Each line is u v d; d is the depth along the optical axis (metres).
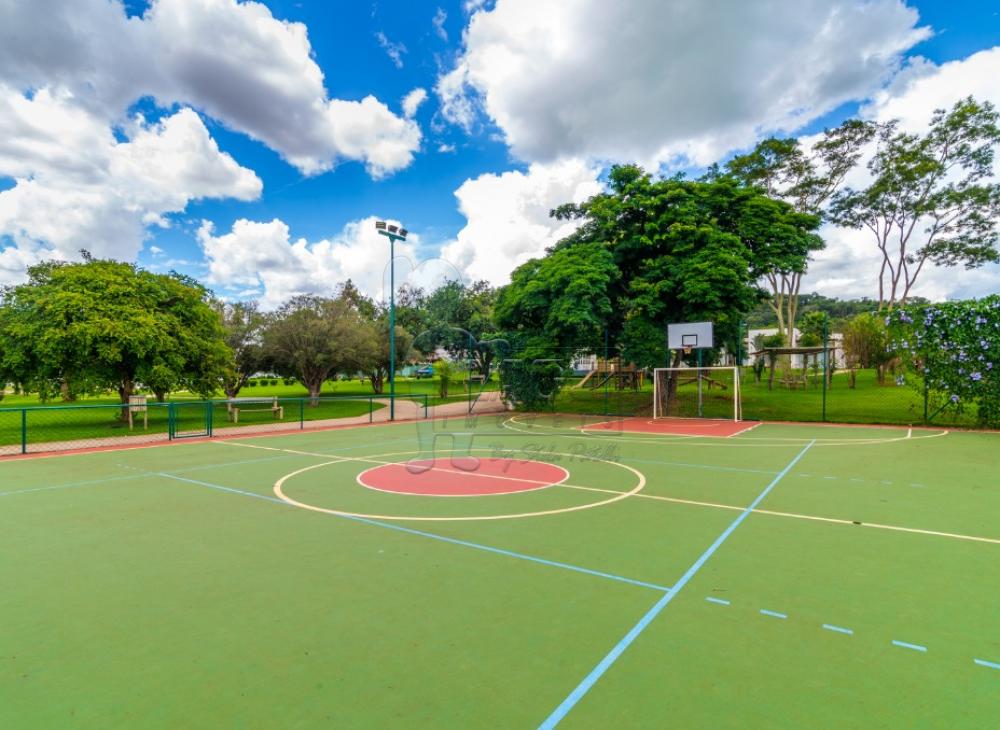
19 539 5.42
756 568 4.43
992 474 8.49
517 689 2.73
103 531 5.68
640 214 18.70
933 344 15.20
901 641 3.21
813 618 3.52
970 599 3.82
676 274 17.17
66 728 2.46
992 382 14.39
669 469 9.16
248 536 5.45
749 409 20.23
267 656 3.09
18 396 35.91
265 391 42.25
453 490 7.56
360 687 2.76
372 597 3.90
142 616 3.64
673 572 4.36
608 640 3.24
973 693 2.68
